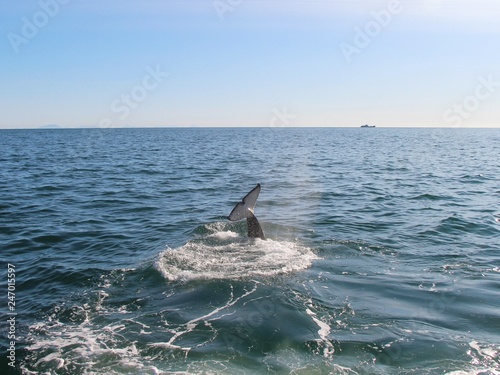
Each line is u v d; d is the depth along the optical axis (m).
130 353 9.01
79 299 11.59
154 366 8.55
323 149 73.81
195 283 12.18
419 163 48.50
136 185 31.31
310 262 13.91
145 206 23.69
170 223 19.64
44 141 105.25
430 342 9.35
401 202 24.84
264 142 99.56
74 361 8.79
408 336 9.59
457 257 14.91
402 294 11.77
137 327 10.02
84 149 72.94
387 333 9.71
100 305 11.20
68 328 10.09
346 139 117.56
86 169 41.34
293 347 9.14
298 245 15.69
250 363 8.61
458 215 21.23
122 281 12.66
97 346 9.30
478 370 8.39
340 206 23.55
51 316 10.70
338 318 10.36
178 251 14.45
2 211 22.22
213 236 16.19
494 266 14.05
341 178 35.28
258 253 14.34
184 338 9.51
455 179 34.91
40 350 9.19
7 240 17.12
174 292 11.74
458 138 126.75
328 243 16.12
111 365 8.62
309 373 8.28
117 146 82.62
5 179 33.81
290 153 64.19
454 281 12.72
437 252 15.44
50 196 26.69
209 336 9.56
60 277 13.16
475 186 31.06
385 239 16.94
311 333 9.67
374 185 31.41
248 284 12.05
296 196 26.73
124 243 16.66
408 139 118.12
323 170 41.03
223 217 20.67
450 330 9.87
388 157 56.94
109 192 28.27
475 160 52.44
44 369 8.55
